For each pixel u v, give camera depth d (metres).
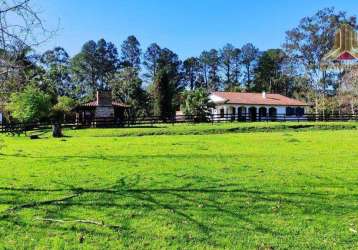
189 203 8.11
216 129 33.91
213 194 8.91
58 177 11.33
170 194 8.94
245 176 11.20
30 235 6.26
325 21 69.06
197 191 9.23
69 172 12.22
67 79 84.94
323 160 14.60
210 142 23.14
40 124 35.91
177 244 5.82
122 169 12.73
